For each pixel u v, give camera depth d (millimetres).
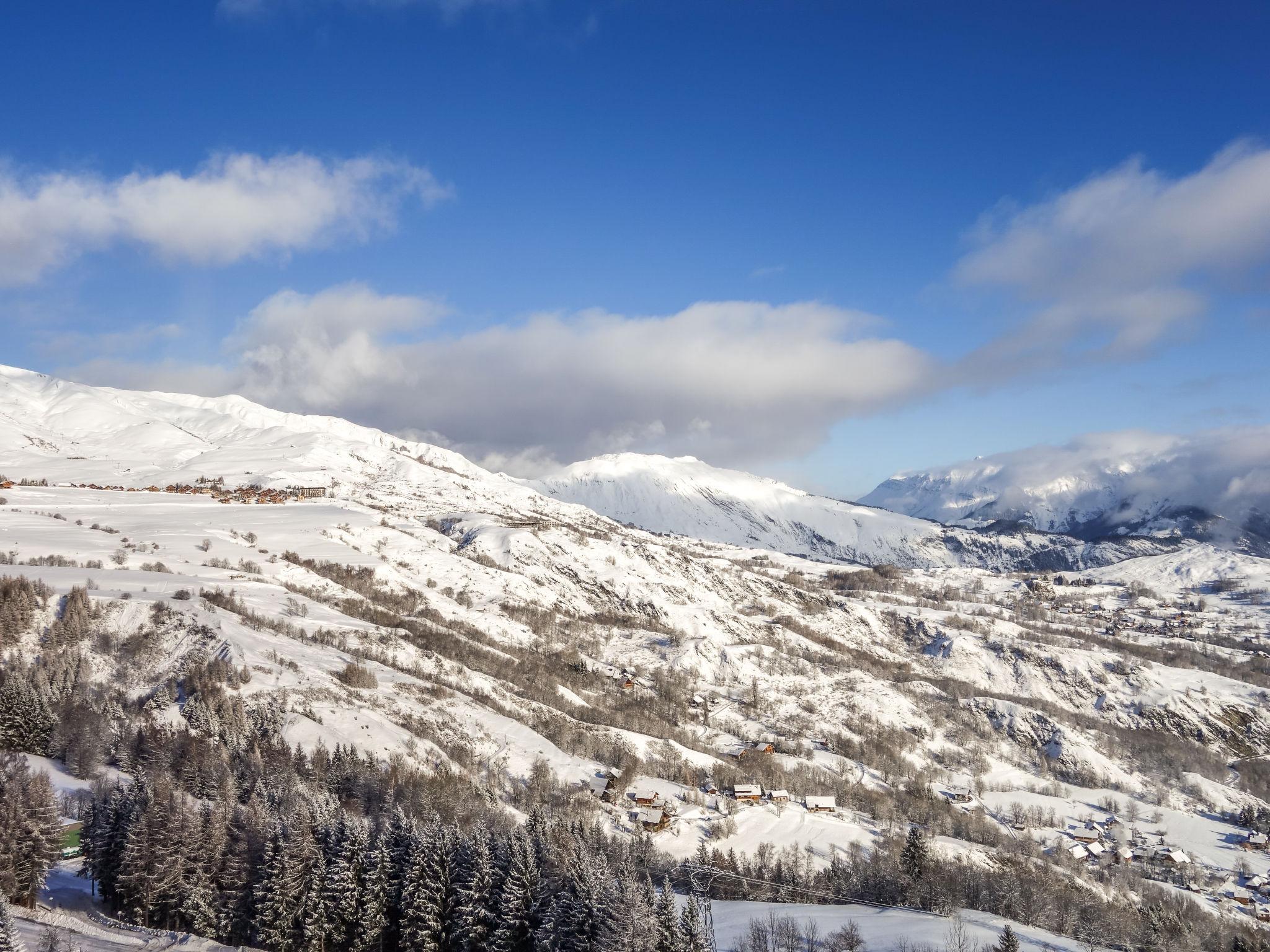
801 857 198125
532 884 124875
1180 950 163625
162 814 134125
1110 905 183125
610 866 139875
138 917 129875
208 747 189000
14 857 127562
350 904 126438
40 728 191750
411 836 132875
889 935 145375
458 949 124750
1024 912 169500
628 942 110562
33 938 115812
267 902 124562
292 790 163250
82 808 155875
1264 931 194000
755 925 139375
